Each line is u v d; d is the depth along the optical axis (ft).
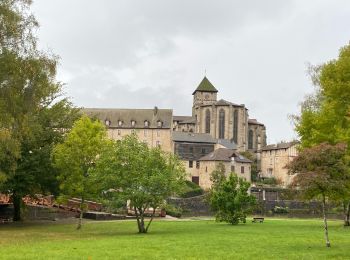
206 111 450.71
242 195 143.95
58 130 150.61
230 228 123.03
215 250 70.38
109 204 111.75
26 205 164.55
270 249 72.02
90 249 70.95
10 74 103.30
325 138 112.88
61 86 154.30
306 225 137.39
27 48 106.93
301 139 121.90
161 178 108.58
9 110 103.86
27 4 108.37
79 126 125.18
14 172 120.98
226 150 346.74
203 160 347.56
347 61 113.70
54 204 181.37
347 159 74.69
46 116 146.30
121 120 398.01
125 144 114.11
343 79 114.83
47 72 108.68
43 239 92.12
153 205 111.96
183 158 375.04
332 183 72.02
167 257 61.72
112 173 110.11
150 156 112.06
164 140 388.98
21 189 136.05
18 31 104.32
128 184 110.01
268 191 269.03
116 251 68.28
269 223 149.59
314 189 73.31
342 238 91.25
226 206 143.02
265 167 436.76
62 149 123.75
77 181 122.21
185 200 213.25
